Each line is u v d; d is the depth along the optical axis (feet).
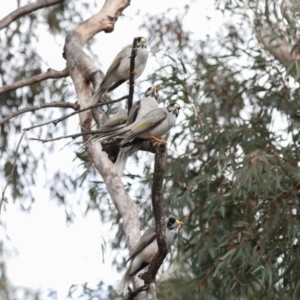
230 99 57.62
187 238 55.83
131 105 39.14
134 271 35.88
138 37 41.47
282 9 49.75
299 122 53.78
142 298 37.50
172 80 53.98
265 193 47.01
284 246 47.85
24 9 56.29
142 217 53.93
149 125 35.94
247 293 50.93
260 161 46.91
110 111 52.34
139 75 41.93
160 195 31.09
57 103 46.57
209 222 51.75
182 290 58.13
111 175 46.32
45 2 56.70
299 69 48.42
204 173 53.06
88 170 50.93
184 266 61.31
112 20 57.36
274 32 57.11
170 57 54.90
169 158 53.93
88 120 49.21
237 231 49.24
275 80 56.24
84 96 51.24
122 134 36.04
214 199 50.65
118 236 54.34
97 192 53.52
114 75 41.93
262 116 55.11
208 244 50.93
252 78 57.31
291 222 47.01
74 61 52.95
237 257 47.19
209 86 56.75
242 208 51.65
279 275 48.08
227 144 53.42
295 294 46.37
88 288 53.72
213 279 50.39
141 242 35.60
